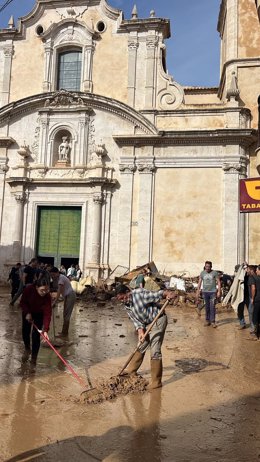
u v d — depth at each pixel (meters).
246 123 21.94
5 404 5.47
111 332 10.77
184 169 21.92
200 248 21.17
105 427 4.84
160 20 23.11
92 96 22.97
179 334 10.73
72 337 9.97
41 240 23.36
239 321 12.23
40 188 23.34
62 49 24.61
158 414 5.27
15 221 23.14
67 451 4.23
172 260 21.34
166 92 22.86
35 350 7.57
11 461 4.01
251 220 21.23
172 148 22.12
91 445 4.38
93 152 23.09
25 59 24.62
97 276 21.64
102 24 24.11
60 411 5.29
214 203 21.39
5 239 23.30
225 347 9.27
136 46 23.48
